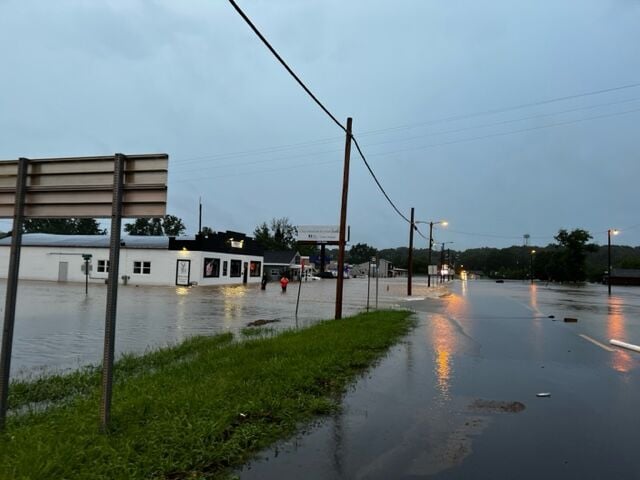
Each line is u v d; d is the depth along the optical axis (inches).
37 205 209.9
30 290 1191.6
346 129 676.7
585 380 315.6
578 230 4010.8
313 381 286.5
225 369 312.2
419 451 188.7
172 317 697.0
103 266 1740.9
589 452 189.2
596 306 1059.3
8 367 198.7
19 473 146.9
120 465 156.6
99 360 382.3
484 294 1658.5
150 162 195.0
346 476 165.2
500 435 207.8
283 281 1466.5
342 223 685.9
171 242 1692.9
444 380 310.0
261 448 188.4
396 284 2669.8
